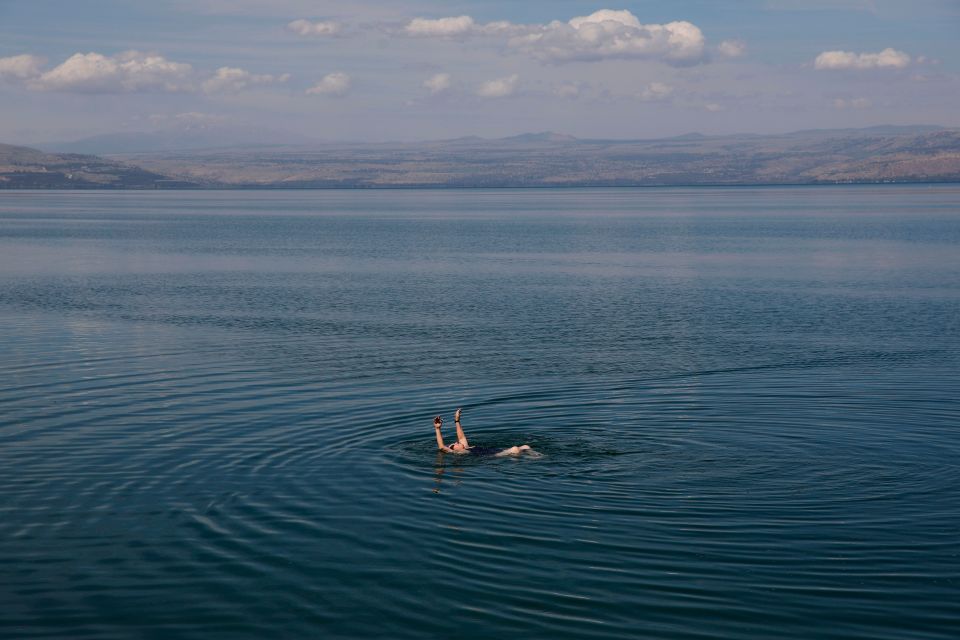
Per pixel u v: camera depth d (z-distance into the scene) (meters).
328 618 14.81
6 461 22.88
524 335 43.28
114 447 24.09
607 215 185.62
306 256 88.19
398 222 160.00
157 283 65.00
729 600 15.15
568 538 17.64
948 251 89.50
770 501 19.50
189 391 30.98
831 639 13.95
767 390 30.95
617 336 42.97
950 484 20.53
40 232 125.81
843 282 65.31
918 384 31.67
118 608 15.22
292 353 38.28
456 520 18.62
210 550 17.36
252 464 22.53
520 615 14.78
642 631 14.23
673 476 21.23
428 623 14.60
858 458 22.58
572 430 25.64
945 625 14.28
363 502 19.75
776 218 162.25
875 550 16.95
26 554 17.25
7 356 37.38
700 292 60.25
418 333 43.75
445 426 26.23
